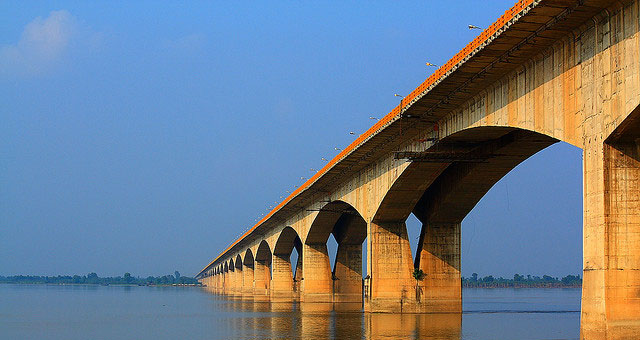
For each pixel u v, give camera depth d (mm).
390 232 71375
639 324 31016
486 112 46062
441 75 45562
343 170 75500
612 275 31234
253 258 174500
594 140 32656
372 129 61625
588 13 32500
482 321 67250
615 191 31688
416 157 57062
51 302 141125
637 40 29766
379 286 70562
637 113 29812
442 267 70500
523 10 33406
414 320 63594
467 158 56844
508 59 39625
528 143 53156
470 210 68812
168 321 75688
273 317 75062
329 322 65000
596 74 32750
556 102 36500
